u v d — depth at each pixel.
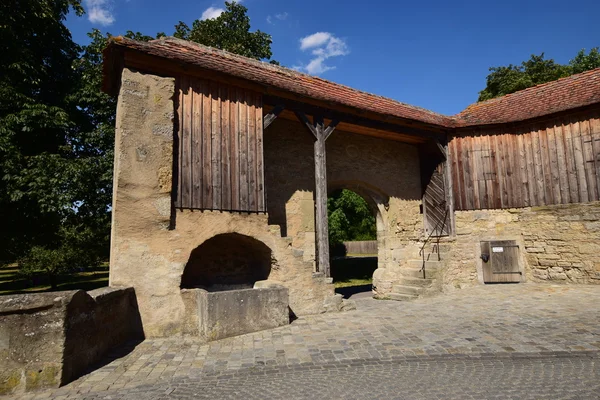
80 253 15.07
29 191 9.45
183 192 6.40
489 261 10.41
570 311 6.72
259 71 8.43
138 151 6.04
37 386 3.81
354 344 5.23
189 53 7.27
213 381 4.01
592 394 3.32
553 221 9.82
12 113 9.73
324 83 9.84
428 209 11.20
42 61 11.89
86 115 12.41
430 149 11.23
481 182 10.61
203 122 6.80
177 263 6.16
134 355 4.92
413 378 3.90
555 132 9.94
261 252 7.64
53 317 3.97
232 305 5.83
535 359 4.39
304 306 7.36
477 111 11.95
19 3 10.58
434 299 8.80
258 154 7.36
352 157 10.30
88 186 10.19
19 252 12.01
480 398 3.32
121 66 6.49
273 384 3.87
